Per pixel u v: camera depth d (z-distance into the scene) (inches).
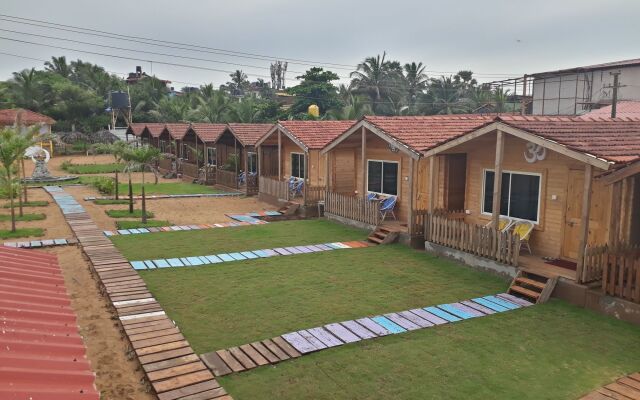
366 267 546.9
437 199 658.8
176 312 413.4
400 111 2559.1
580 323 393.7
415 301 441.7
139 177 1558.8
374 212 713.6
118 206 978.7
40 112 2613.2
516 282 472.7
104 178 1241.4
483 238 525.3
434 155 589.0
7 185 713.0
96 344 354.9
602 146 434.9
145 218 796.0
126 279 494.6
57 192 1140.5
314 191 887.1
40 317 211.3
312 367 319.9
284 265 554.9
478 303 435.5
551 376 311.6
